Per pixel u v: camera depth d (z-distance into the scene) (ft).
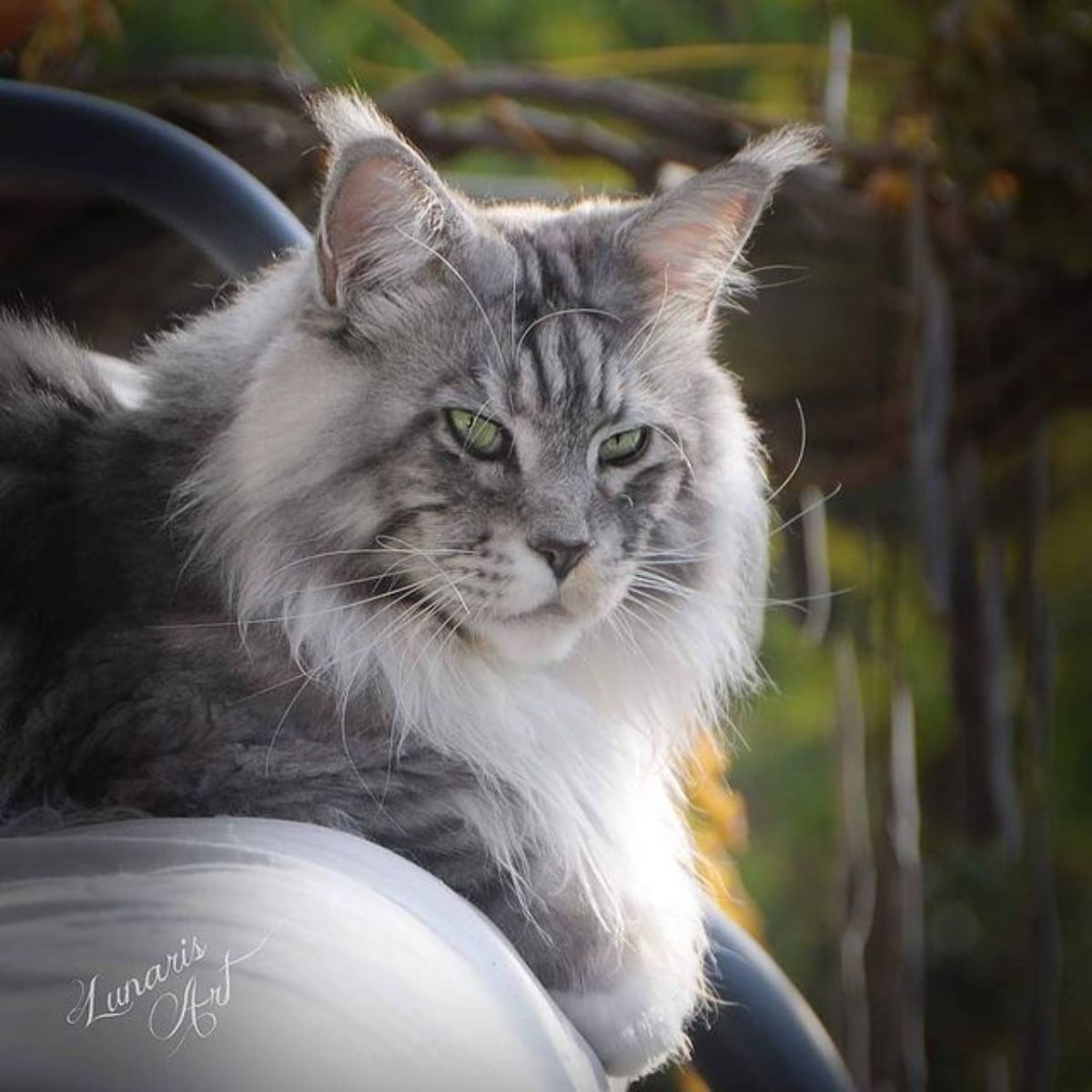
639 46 53.57
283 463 18.02
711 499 20.56
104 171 20.43
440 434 18.60
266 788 17.20
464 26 53.31
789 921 58.39
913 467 34.04
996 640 37.04
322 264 18.07
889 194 34.53
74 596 18.15
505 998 12.08
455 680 18.57
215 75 34.37
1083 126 34.50
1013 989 52.31
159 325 31.83
